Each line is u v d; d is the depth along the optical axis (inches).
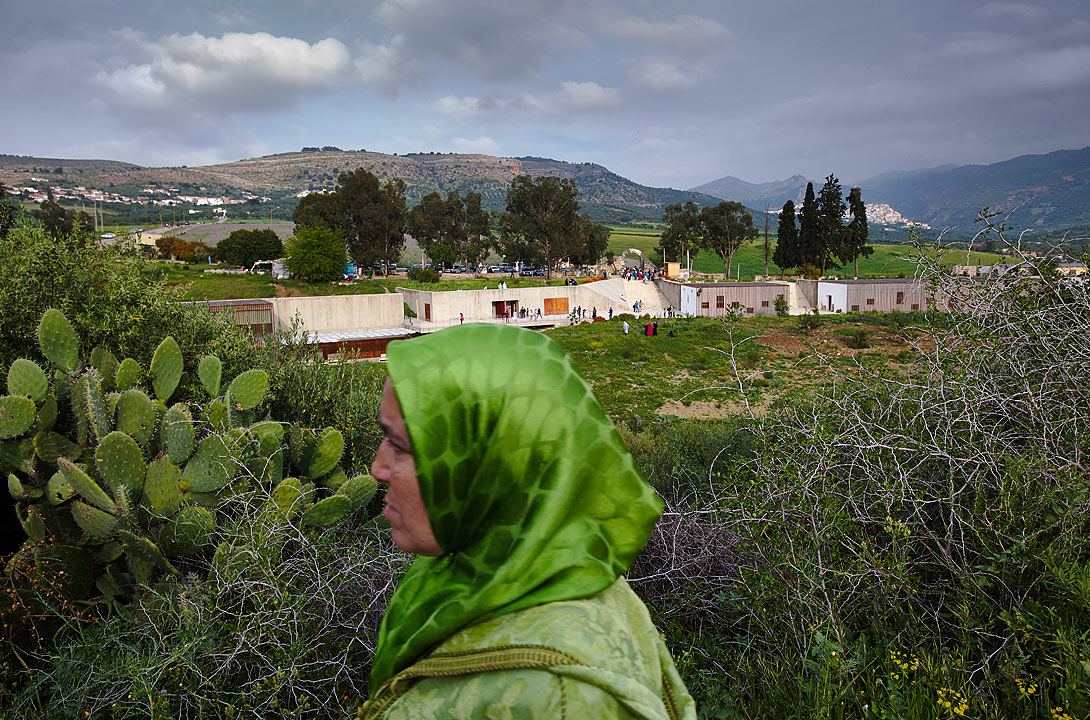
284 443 197.8
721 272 3841.0
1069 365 135.0
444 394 35.0
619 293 2127.2
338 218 2755.9
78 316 241.3
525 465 35.1
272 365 259.3
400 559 132.6
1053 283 148.4
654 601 125.1
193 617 122.0
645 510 35.5
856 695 93.3
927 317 164.9
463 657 31.4
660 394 805.9
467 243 3440.0
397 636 35.7
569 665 29.4
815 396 159.8
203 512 156.3
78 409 181.6
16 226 262.8
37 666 134.8
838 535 115.9
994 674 93.4
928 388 141.7
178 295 281.0
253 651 112.5
